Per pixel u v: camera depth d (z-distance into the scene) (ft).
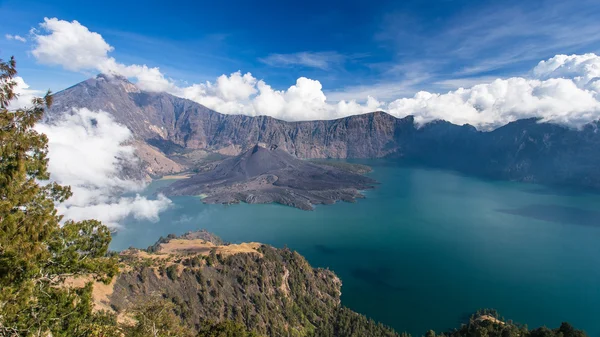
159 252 560.61
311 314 493.77
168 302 167.32
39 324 96.73
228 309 441.27
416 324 495.82
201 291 448.65
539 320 500.33
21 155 96.53
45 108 104.68
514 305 541.75
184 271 465.88
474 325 378.94
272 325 440.04
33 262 89.61
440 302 556.10
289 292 528.63
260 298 475.31
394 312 528.63
